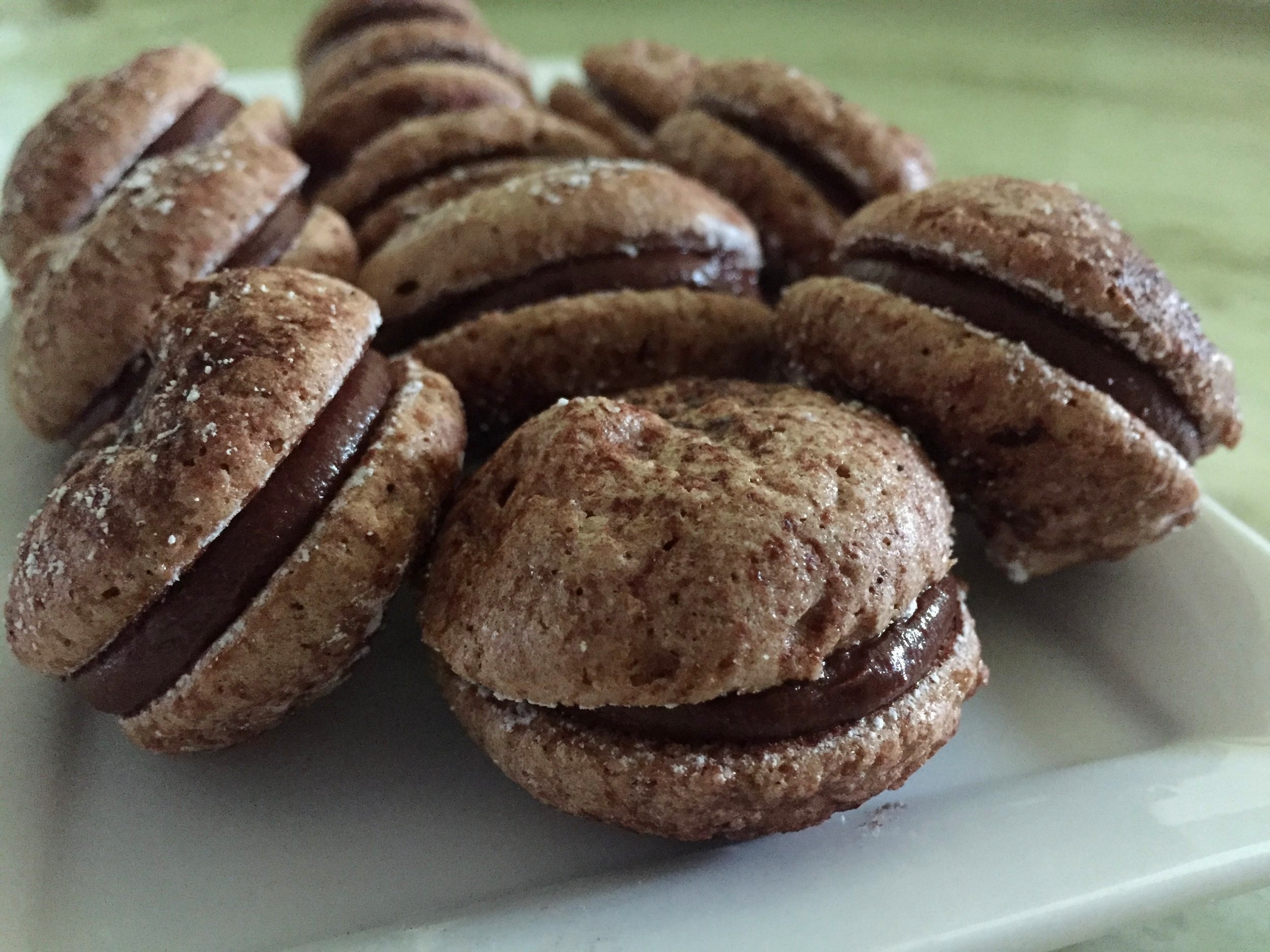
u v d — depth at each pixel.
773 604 0.09
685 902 0.09
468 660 0.09
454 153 0.15
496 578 0.09
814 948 0.08
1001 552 0.12
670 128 0.16
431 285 0.12
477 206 0.13
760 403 0.11
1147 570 0.12
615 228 0.12
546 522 0.09
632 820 0.09
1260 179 0.19
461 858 0.10
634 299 0.12
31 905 0.09
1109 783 0.10
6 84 0.22
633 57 0.19
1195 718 0.11
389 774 0.10
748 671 0.09
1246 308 0.16
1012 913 0.08
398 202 0.15
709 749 0.09
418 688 0.11
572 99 0.19
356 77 0.18
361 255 0.15
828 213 0.15
